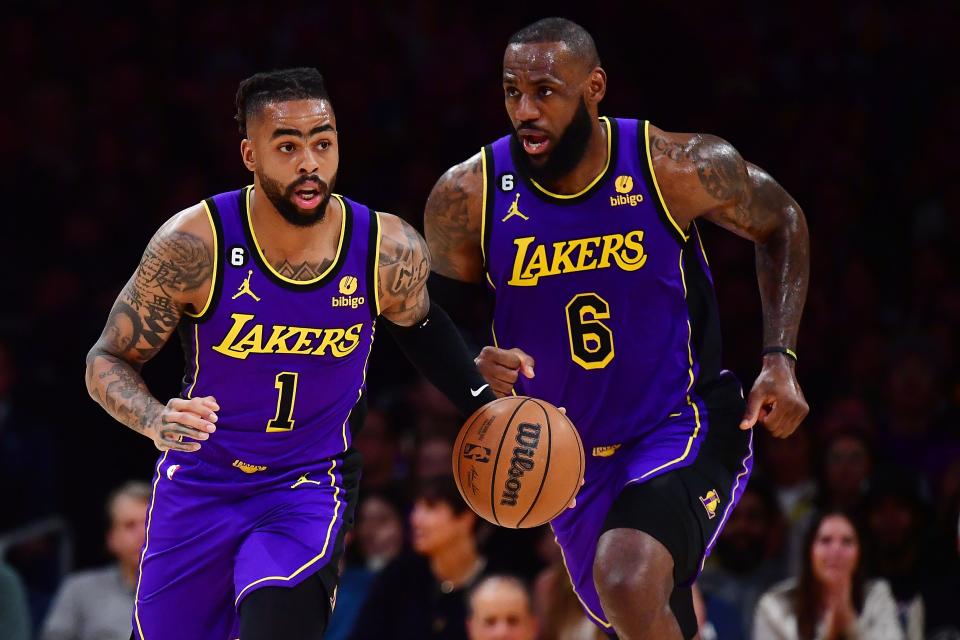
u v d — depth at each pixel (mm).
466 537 22781
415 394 29312
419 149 35625
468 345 16250
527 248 15164
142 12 38812
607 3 38969
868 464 25578
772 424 15352
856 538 21828
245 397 13945
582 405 15438
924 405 28453
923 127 36812
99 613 23391
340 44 37812
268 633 13117
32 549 28062
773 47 39312
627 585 13969
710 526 14914
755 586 24141
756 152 36188
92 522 29516
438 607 22531
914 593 23312
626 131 15156
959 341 30812
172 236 13594
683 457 15055
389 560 23656
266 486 14258
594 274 15102
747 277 32188
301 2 39250
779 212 15891
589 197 15031
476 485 14555
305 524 13914
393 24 39531
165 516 14406
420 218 34000
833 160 35719
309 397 14047
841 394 30156
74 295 31781
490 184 15273
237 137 35438
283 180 13289
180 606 14438
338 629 24734
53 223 34375
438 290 15812
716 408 15602
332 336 13844
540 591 22328
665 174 15031
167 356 28719
